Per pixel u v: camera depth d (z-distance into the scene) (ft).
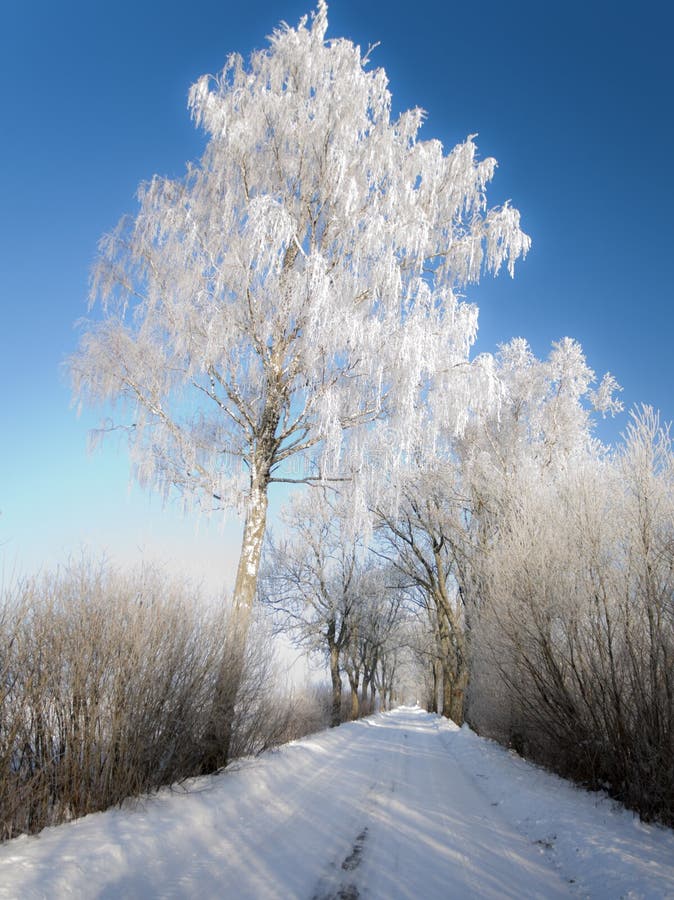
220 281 27.12
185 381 28.37
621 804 21.97
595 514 26.53
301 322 27.76
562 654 27.91
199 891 12.01
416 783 28.99
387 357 26.76
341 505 29.50
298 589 79.97
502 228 31.32
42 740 16.10
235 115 29.17
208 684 24.21
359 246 27.91
